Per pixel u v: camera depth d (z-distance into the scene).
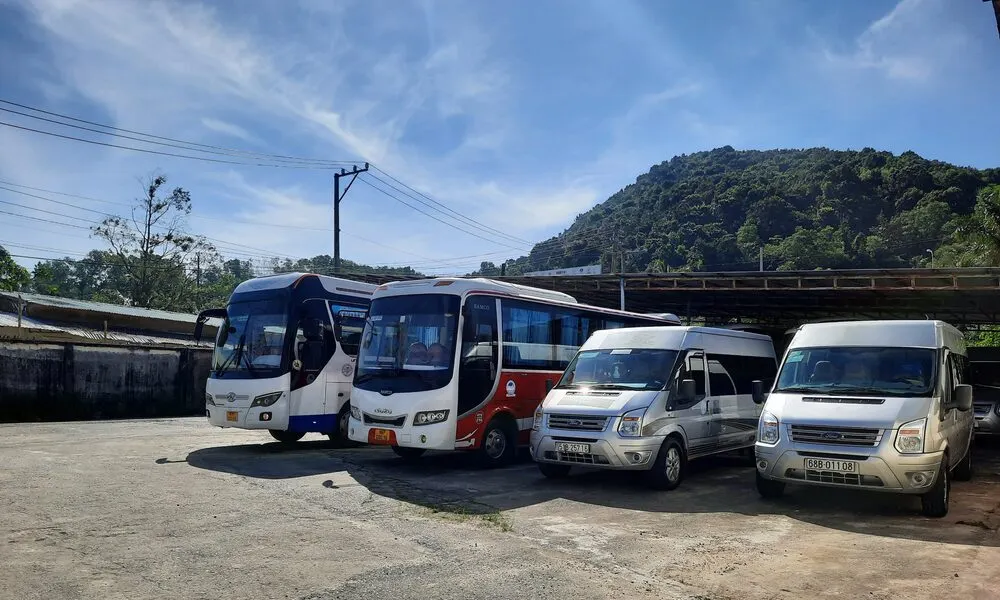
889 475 7.52
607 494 9.16
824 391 8.64
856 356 8.96
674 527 7.28
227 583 5.14
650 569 5.77
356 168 30.98
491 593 5.07
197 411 23.34
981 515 7.96
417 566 5.68
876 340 9.09
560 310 13.62
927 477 7.49
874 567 5.88
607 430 9.23
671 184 140.75
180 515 7.18
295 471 10.31
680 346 10.63
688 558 6.11
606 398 9.70
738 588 5.32
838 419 7.91
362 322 14.25
